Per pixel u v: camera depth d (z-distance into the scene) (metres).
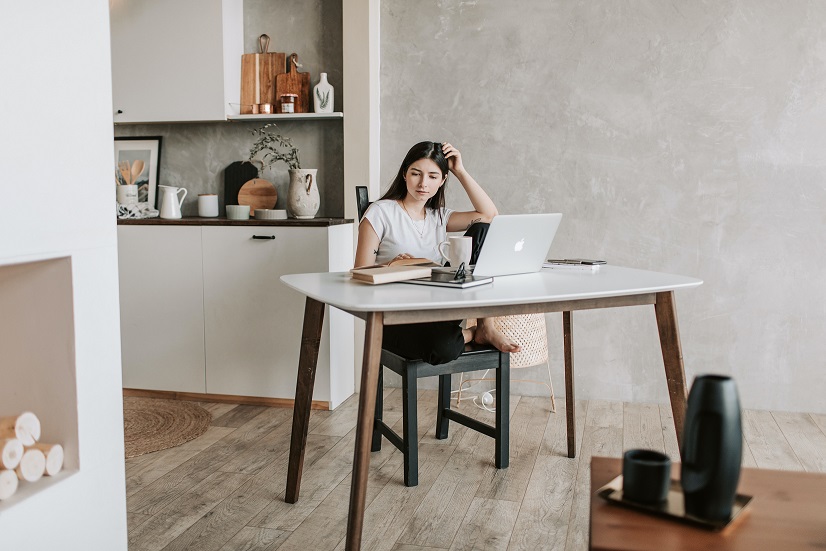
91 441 1.88
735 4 3.68
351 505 2.11
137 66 4.07
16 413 1.88
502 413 2.98
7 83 1.58
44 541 1.72
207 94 4.00
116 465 1.99
